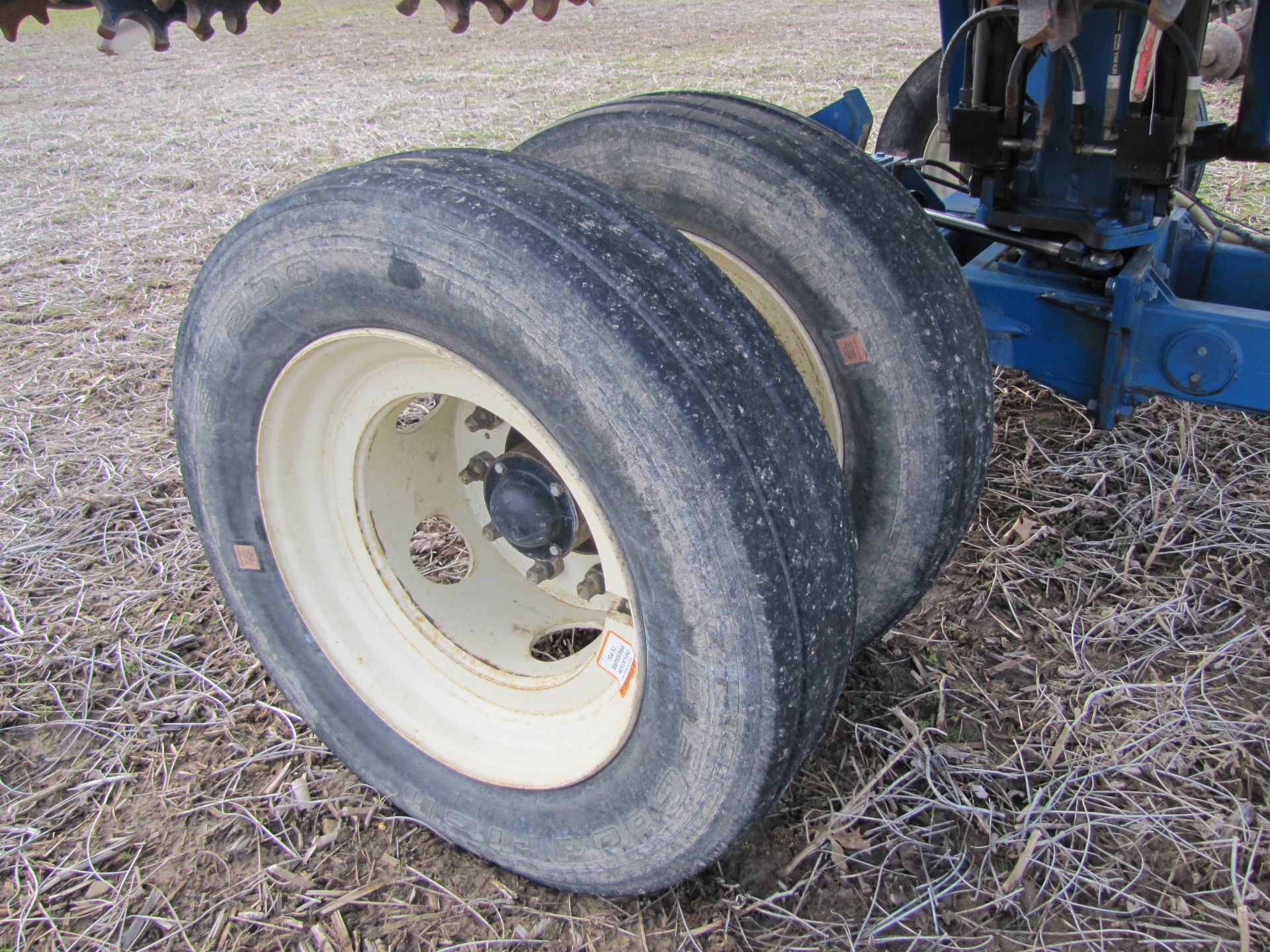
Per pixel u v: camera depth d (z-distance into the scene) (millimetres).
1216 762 2111
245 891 1979
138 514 3242
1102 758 2135
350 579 2047
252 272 1668
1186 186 3551
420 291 1490
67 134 8898
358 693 2043
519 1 1537
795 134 2143
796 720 1486
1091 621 2539
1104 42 2160
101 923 1925
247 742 2346
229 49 14352
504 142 7398
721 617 1405
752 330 1484
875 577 2238
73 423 3863
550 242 1396
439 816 1966
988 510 2984
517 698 1975
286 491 1957
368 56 12844
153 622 2742
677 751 1566
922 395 2039
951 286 2094
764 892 1924
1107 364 2354
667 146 2174
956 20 2641
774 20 13094
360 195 1512
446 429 2139
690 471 1348
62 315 4914
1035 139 2285
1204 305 2268
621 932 1858
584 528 1860
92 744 2373
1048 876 1899
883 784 2125
